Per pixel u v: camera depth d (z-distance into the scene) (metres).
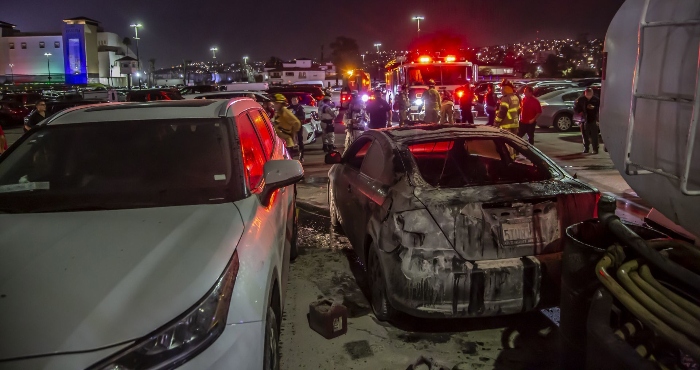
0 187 3.19
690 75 1.98
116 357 2.02
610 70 2.64
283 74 87.38
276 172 3.38
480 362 3.50
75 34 77.56
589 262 2.56
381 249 3.69
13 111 28.33
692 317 1.90
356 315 4.25
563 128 17.66
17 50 81.00
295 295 4.66
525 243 3.51
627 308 2.12
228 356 2.21
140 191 3.09
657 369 1.95
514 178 4.52
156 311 2.14
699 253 2.28
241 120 3.98
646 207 7.14
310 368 3.47
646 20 2.25
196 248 2.47
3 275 2.32
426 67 17.88
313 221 7.11
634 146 2.36
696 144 1.91
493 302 3.41
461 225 3.45
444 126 4.66
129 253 2.44
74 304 2.15
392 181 3.90
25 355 1.99
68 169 3.29
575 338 2.66
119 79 86.44
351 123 14.11
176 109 3.83
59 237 2.61
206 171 3.25
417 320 4.11
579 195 3.64
